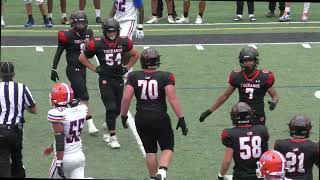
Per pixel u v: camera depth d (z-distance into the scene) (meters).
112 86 38.56
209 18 72.44
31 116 43.97
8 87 32.84
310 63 55.66
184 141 40.09
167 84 33.00
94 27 67.38
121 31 49.72
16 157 32.97
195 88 49.56
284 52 58.88
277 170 26.80
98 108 45.69
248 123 29.19
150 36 64.50
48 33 65.81
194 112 44.72
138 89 33.06
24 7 77.44
